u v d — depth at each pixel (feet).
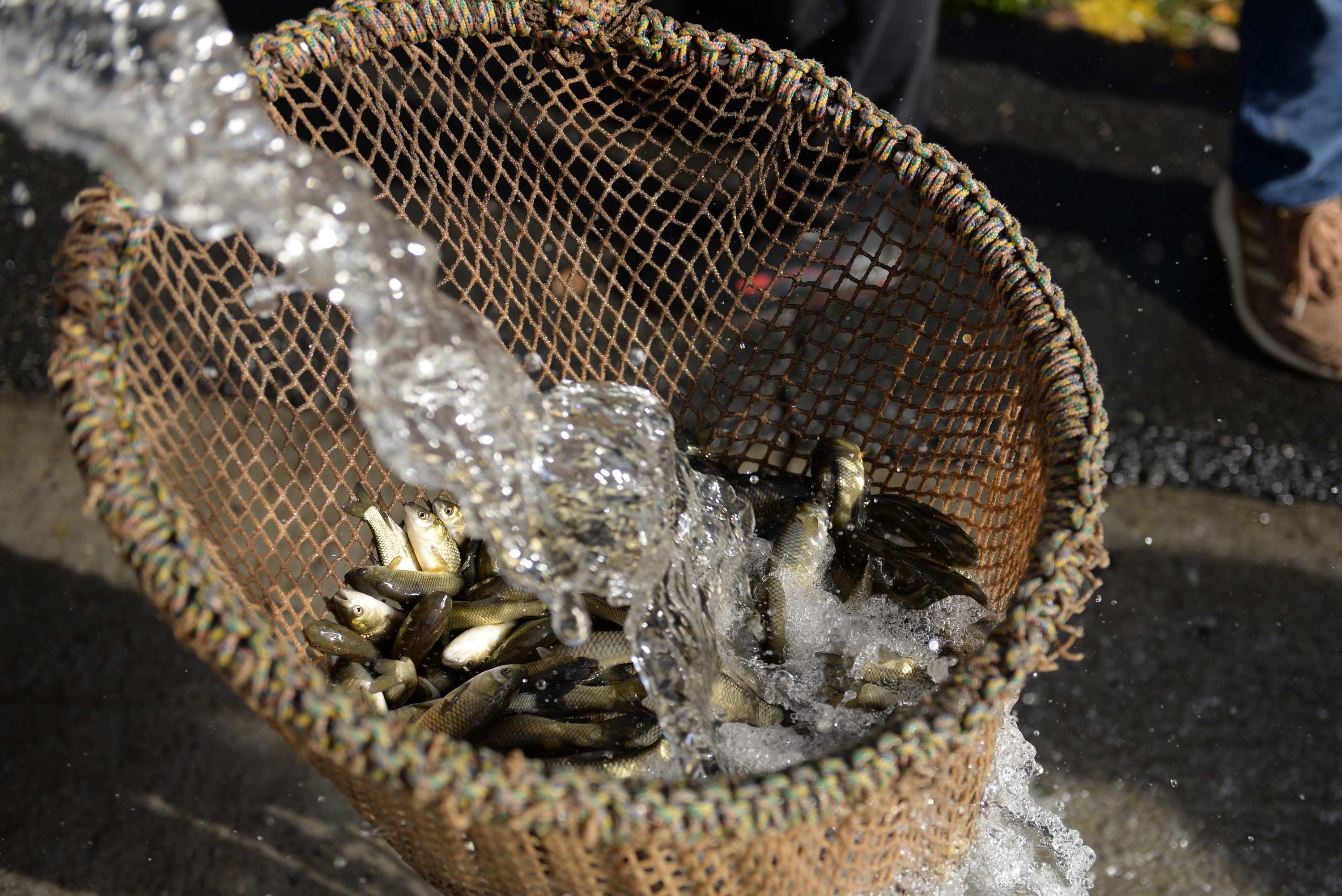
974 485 4.32
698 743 3.69
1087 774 4.48
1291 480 5.22
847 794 3.19
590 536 3.77
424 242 3.55
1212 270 6.32
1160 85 7.99
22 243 5.99
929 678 3.83
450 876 3.52
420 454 3.53
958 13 8.77
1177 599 4.87
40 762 4.43
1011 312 3.74
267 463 4.88
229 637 3.15
